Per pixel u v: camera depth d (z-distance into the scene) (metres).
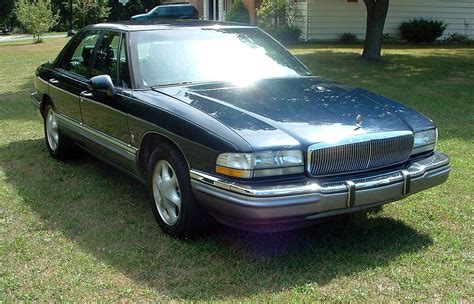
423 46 21.56
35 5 29.42
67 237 4.20
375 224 4.40
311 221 3.64
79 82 5.43
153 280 3.53
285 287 3.41
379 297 3.29
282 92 4.41
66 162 6.27
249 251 3.91
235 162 3.46
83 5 39.88
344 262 3.73
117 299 3.30
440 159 4.19
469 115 8.60
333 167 3.65
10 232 4.30
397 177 3.82
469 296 3.30
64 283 3.49
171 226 4.13
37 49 23.48
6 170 5.98
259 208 3.37
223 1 29.44
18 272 3.63
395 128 3.95
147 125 4.22
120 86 4.74
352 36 22.84
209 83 4.62
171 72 4.73
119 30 5.11
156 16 27.94
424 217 4.54
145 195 5.14
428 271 3.59
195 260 3.79
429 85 11.88
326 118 3.88
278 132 3.62
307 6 22.47
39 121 8.53
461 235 4.17
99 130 5.07
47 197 5.11
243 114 3.85
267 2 23.38
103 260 3.80
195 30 5.20
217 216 3.72
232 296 3.32
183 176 3.90
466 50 19.73
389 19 23.77
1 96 10.92
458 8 24.31
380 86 11.70
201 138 3.69
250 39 5.36
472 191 5.13
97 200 5.02
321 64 15.23
